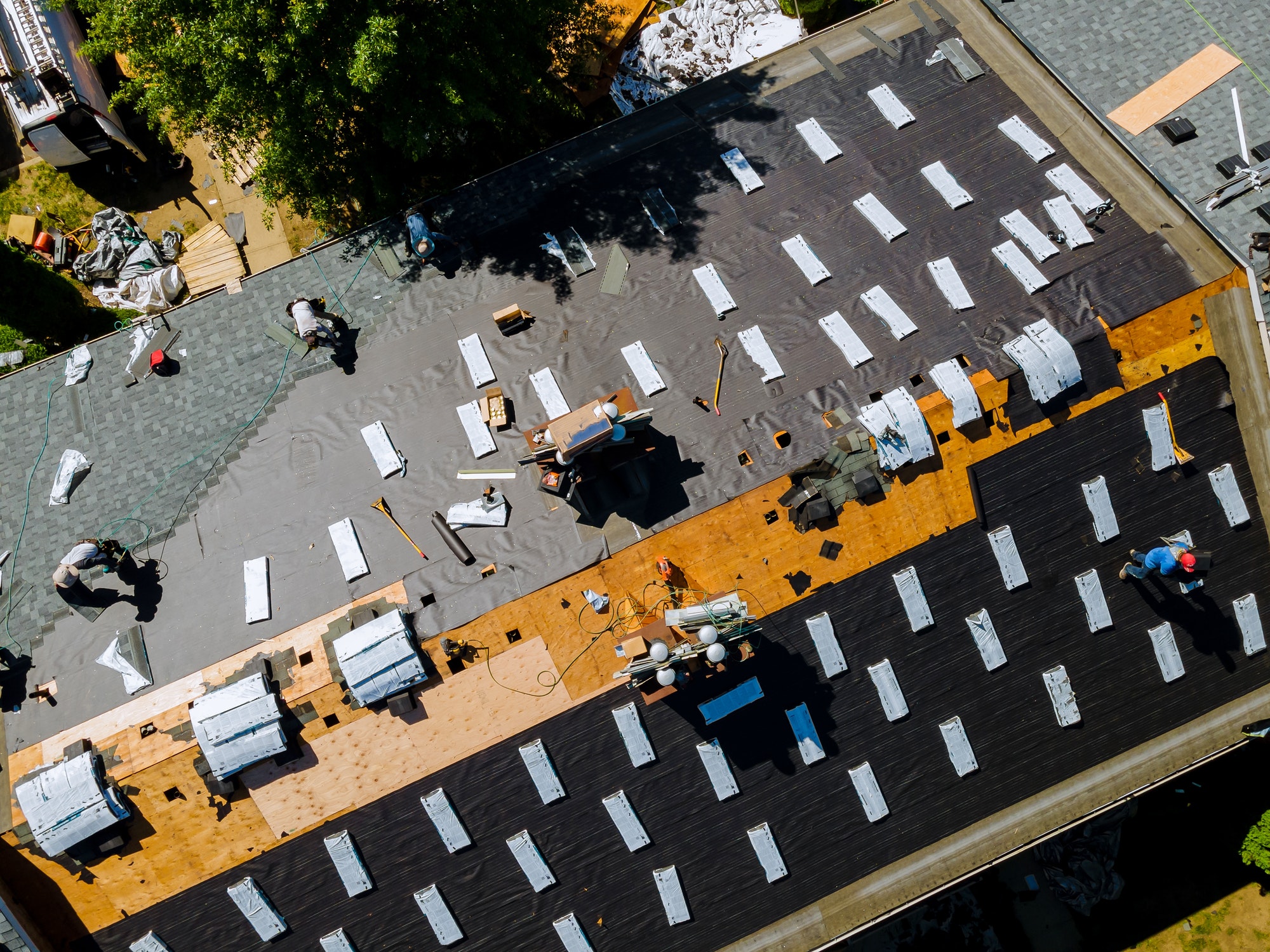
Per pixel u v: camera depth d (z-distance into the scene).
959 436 29.02
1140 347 29.58
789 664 28.98
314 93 29.47
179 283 41.09
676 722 28.77
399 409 31.17
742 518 28.69
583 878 29.02
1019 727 29.73
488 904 28.97
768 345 30.48
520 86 34.75
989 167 32.31
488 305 32.12
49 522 30.92
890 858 29.48
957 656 29.47
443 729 28.45
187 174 42.44
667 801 28.98
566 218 33.06
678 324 31.12
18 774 28.08
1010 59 33.94
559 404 30.50
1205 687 30.23
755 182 32.72
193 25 28.98
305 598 29.20
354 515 30.02
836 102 33.78
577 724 28.62
